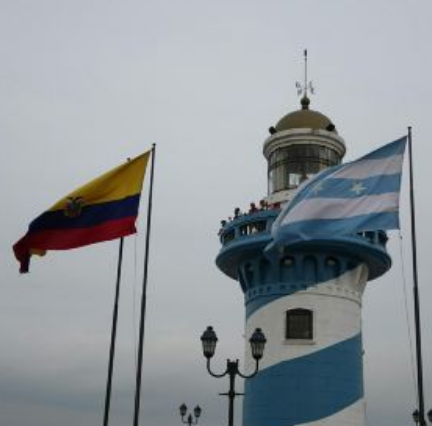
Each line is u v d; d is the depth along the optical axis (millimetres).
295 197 28141
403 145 28266
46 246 31062
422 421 24844
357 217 27375
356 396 40094
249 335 41750
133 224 31078
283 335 40125
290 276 41062
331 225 27344
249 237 41438
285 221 27641
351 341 40844
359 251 41156
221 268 45500
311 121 45656
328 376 39375
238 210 43406
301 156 44656
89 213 31359
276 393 39219
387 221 27266
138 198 31422
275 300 40938
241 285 44281
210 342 28203
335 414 38844
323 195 27672
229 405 27734
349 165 28094
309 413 38594
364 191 27703
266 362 40000
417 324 25844
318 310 40344
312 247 40625
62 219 31250
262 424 39094
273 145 45688
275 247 28672
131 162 31859
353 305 41719
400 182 27797
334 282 41125
